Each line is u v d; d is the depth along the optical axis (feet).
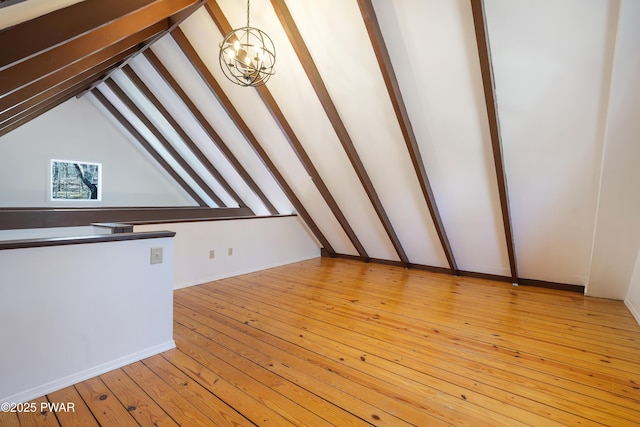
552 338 9.07
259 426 5.45
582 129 9.33
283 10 10.13
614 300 12.44
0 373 5.66
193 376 6.93
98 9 6.19
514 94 9.30
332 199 16.38
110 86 17.54
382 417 5.74
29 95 7.60
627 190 9.62
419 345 8.58
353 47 10.18
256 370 7.22
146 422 5.49
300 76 11.96
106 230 8.16
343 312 10.95
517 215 12.40
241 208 22.39
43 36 5.44
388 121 11.59
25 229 17.35
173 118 17.60
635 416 5.82
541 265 13.66
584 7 7.31
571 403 6.20
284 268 17.57
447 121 10.74
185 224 13.74
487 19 8.18
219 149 17.83
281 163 16.34
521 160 10.73
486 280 15.31
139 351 7.56
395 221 15.64
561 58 8.24
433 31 8.89
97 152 21.34
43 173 19.36
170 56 13.91
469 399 6.30
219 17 11.12
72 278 6.49
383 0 8.83
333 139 13.46
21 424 5.38
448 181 12.51
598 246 11.30
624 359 7.90
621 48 7.31
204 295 12.61
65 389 6.33
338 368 7.37
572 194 10.89
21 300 5.88
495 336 9.19
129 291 7.35
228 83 13.73
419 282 14.92
